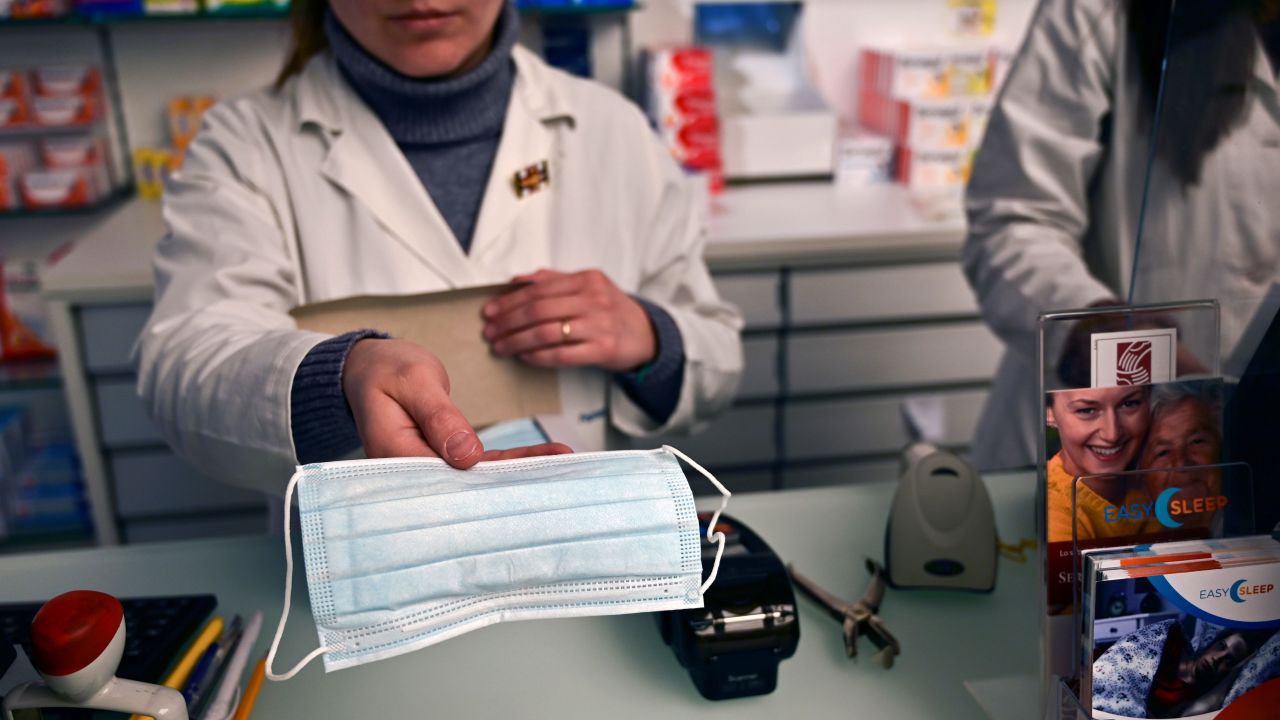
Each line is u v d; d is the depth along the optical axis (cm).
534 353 108
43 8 240
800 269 244
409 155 127
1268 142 70
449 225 129
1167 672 63
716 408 132
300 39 131
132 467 244
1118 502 68
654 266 139
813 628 87
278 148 124
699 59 264
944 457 93
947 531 91
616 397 127
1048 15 146
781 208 261
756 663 76
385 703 77
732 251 234
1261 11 70
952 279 250
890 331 256
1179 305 70
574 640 86
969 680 79
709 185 274
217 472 99
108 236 244
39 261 281
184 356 98
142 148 287
